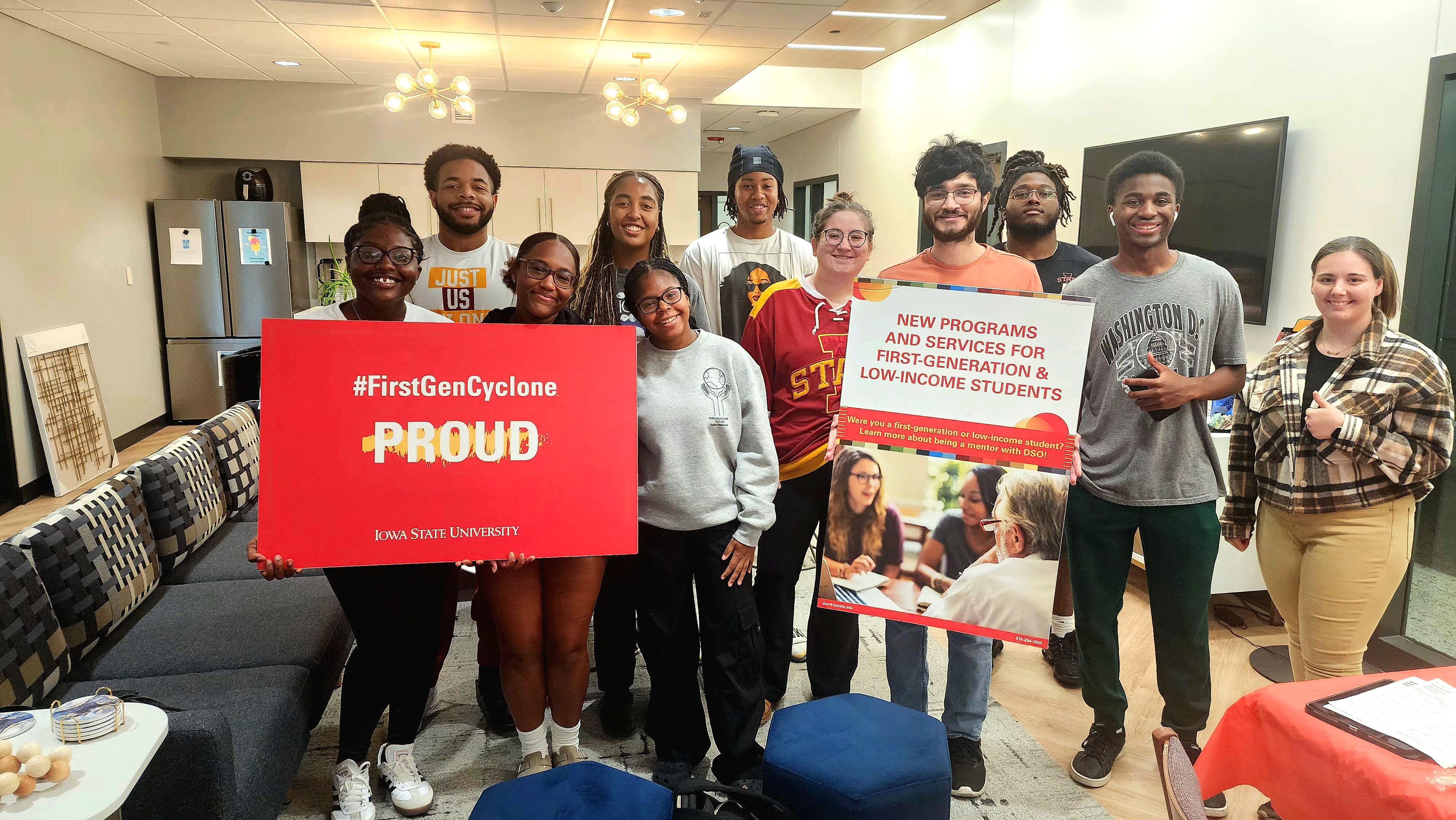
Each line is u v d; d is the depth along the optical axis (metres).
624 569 2.33
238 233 7.14
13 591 1.79
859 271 2.28
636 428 1.91
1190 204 3.83
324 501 1.77
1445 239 2.81
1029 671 2.98
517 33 5.88
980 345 1.88
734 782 2.15
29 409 5.16
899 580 1.93
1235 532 2.37
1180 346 2.08
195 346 7.18
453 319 2.66
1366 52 3.01
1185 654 2.20
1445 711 1.45
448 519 1.83
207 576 2.71
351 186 7.77
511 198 8.19
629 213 2.40
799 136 10.36
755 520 2.07
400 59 6.65
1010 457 1.88
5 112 5.07
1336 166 3.15
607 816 1.50
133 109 6.87
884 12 5.97
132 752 1.33
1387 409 2.01
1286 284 3.40
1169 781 1.20
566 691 2.07
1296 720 1.46
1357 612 2.07
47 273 5.45
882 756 1.72
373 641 2.01
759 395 2.14
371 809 2.04
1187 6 3.91
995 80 5.73
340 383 1.78
